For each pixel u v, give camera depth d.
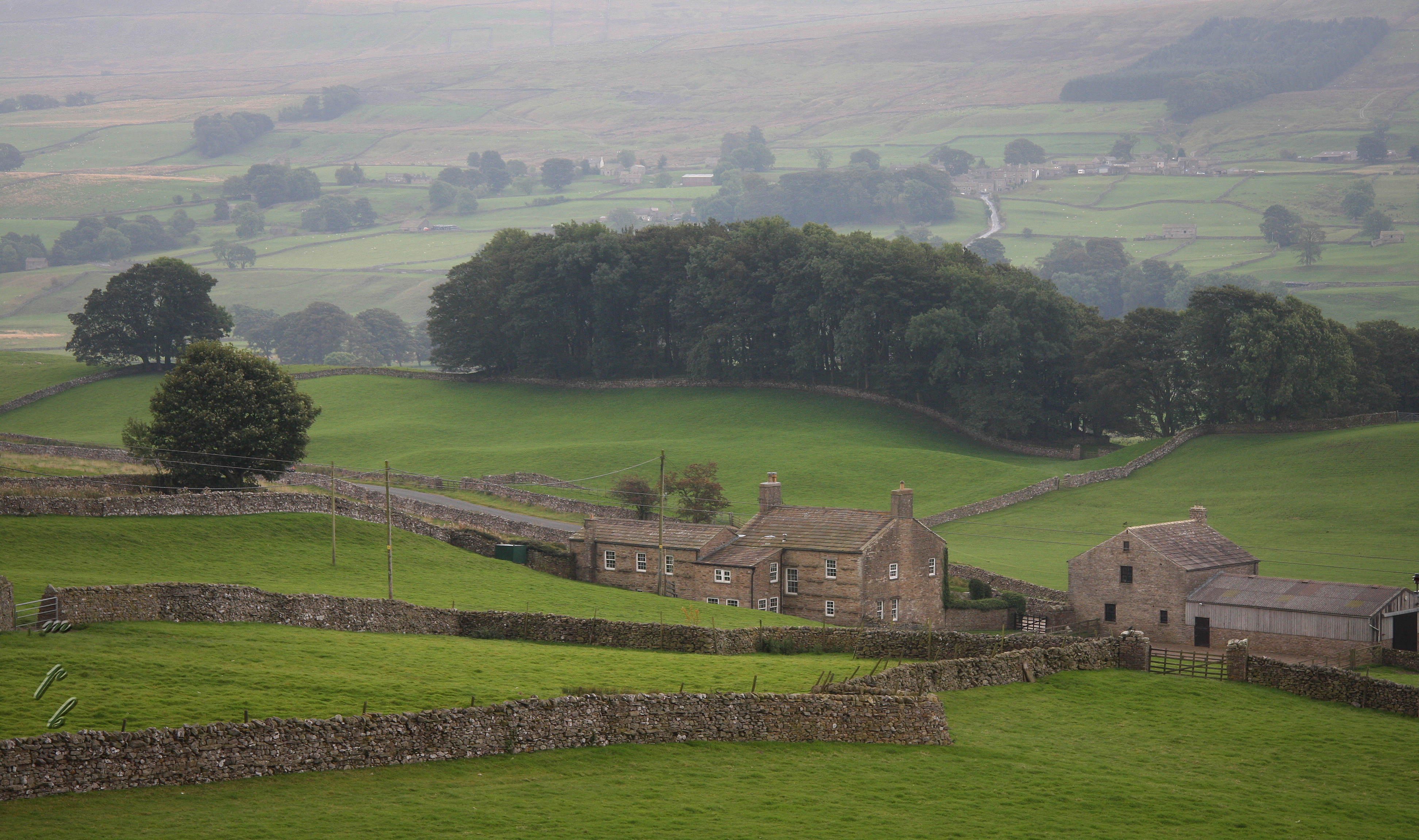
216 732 67.94
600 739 80.06
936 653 119.44
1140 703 100.88
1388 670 138.25
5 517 148.00
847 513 176.12
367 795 68.38
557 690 91.31
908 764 82.44
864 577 165.25
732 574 168.00
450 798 69.06
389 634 116.75
